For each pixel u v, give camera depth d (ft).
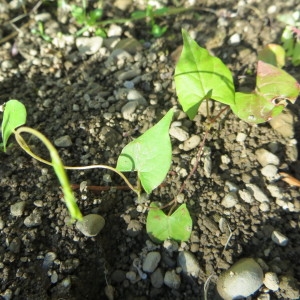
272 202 0.45
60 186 0.44
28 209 0.43
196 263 0.41
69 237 0.41
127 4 0.65
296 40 0.57
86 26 0.60
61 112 0.51
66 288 0.39
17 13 0.63
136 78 0.54
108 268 0.42
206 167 0.46
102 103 0.51
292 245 0.43
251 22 0.61
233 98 0.44
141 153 0.39
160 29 0.61
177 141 0.48
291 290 0.40
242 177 0.46
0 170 0.45
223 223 0.43
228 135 0.48
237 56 0.57
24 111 0.39
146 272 0.42
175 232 0.41
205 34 0.61
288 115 0.49
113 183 0.46
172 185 0.45
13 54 0.58
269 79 0.46
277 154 0.47
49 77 0.55
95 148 0.48
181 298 0.41
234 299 0.39
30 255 0.40
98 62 0.57
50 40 0.59
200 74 0.44
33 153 0.46
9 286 0.38
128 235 0.43
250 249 0.42
